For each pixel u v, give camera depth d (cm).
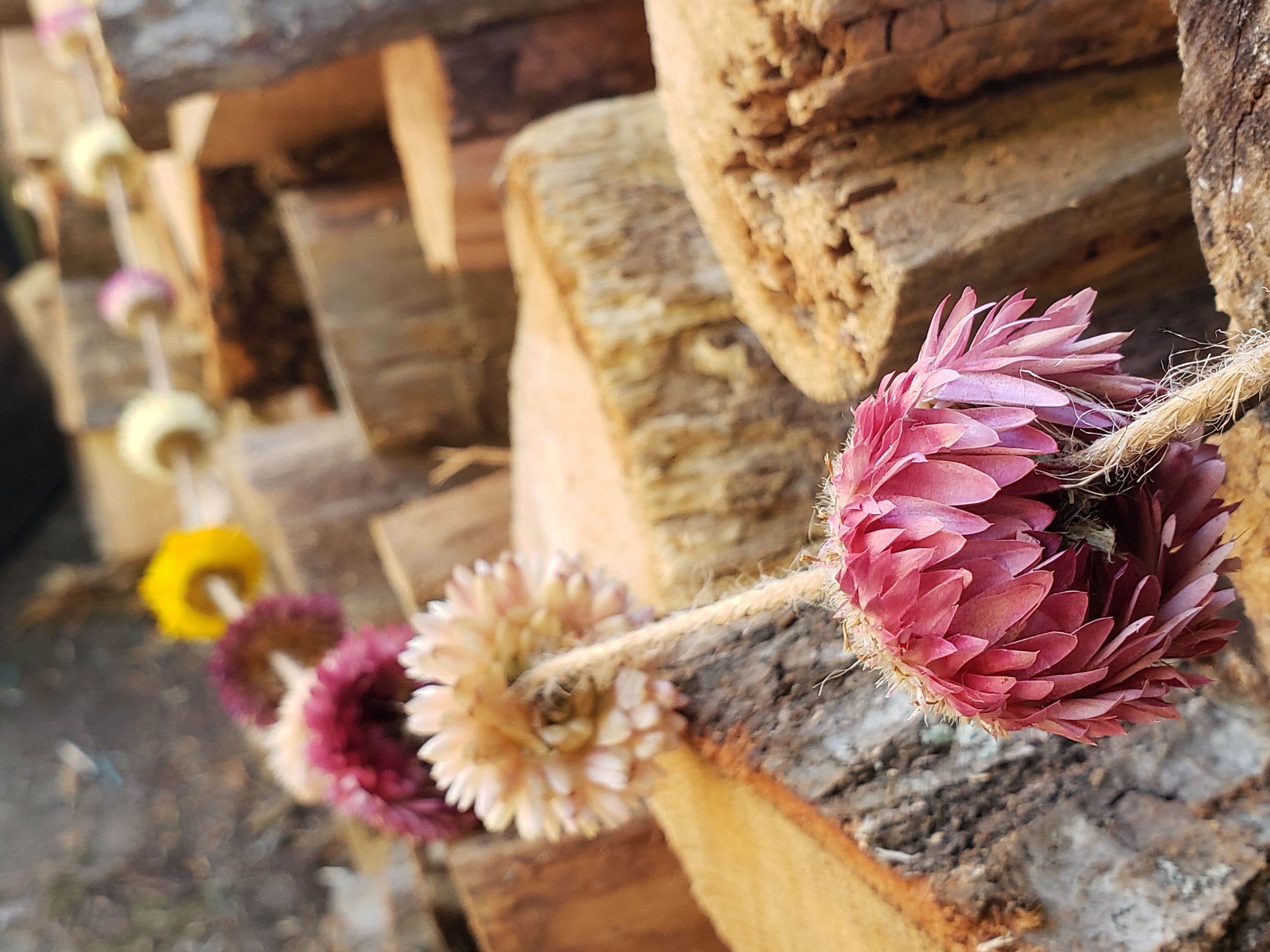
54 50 55
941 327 17
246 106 34
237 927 54
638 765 17
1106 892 14
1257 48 13
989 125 17
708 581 18
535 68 29
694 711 17
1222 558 12
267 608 28
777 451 20
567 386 23
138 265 53
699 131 18
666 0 18
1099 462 12
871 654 13
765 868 17
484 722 17
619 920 22
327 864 56
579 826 19
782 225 18
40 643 76
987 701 12
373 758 21
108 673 73
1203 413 11
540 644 17
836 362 18
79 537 94
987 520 12
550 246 23
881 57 16
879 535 12
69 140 65
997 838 15
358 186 38
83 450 75
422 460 39
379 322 37
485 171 30
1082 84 17
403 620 36
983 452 12
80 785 65
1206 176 14
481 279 36
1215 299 18
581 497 24
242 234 44
